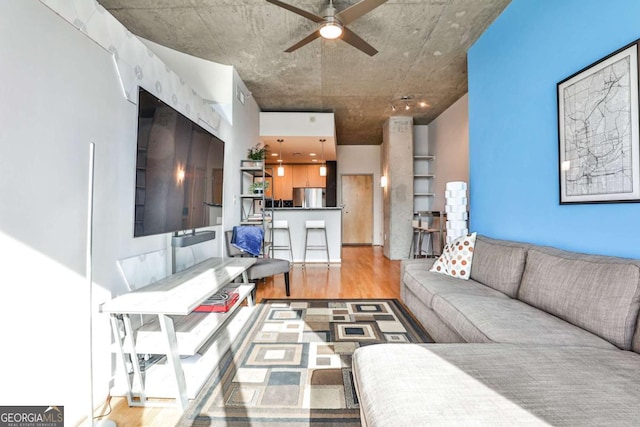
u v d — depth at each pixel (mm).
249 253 3994
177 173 2408
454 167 5852
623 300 1460
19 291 1292
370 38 3502
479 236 3078
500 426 862
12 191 1264
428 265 3250
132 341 1681
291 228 6176
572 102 2119
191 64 3918
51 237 1447
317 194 7449
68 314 1538
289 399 1732
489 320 1726
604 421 878
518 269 2275
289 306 3395
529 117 2609
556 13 2297
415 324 2850
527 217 2639
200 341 1784
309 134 6176
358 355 1345
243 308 3209
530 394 1010
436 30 3336
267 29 3318
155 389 1729
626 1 1757
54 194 1465
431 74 4512
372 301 3582
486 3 2891
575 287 1715
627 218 1749
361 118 6809
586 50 2031
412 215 6676
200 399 1734
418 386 1058
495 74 3133
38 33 1379
